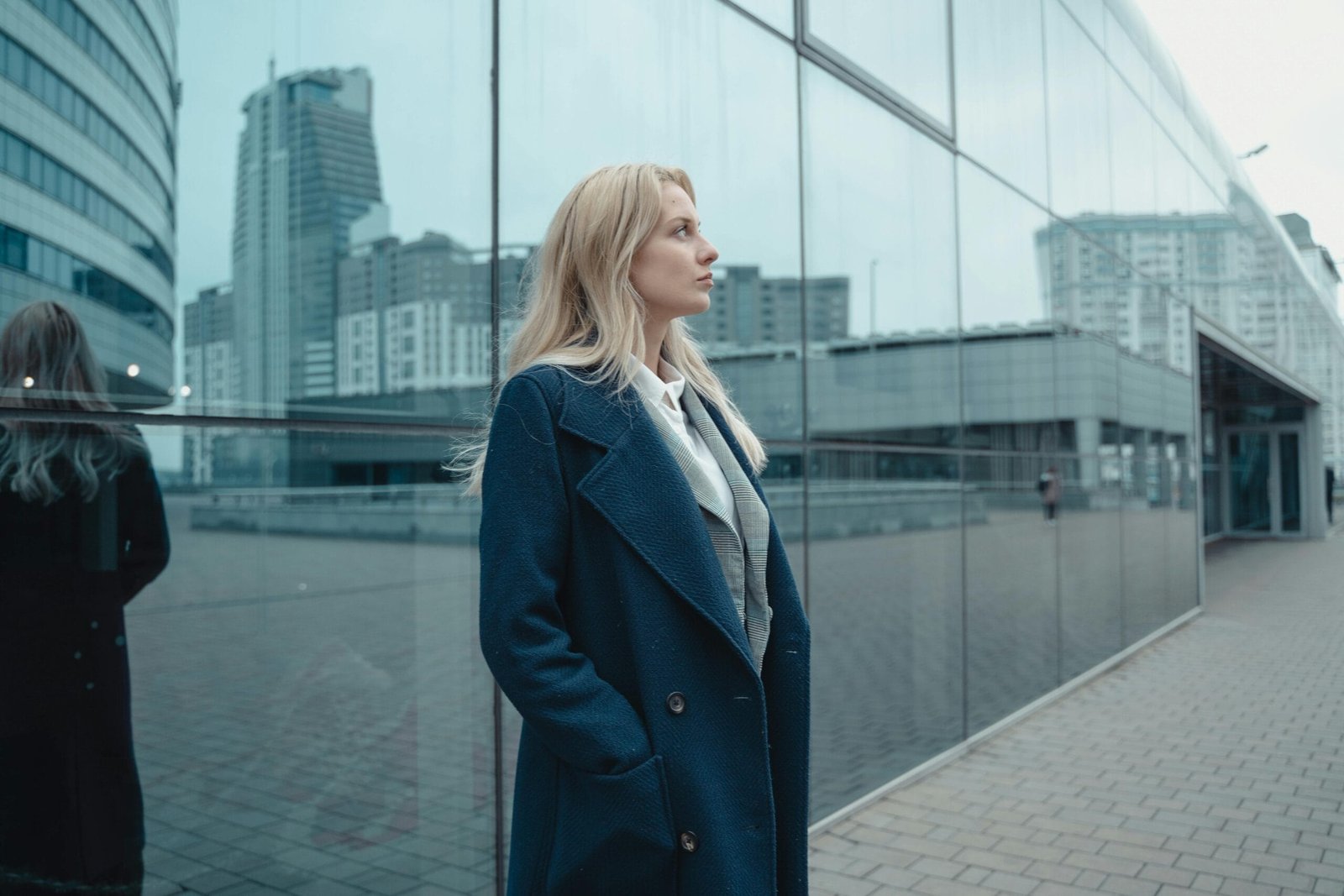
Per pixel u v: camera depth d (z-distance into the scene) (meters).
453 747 2.62
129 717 1.94
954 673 5.41
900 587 4.91
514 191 2.90
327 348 2.34
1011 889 3.61
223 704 2.11
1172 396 10.21
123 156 1.95
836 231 4.54
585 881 1.26
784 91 4.23
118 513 1.93
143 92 1.99
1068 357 7.32
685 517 1.32
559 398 1.35
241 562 2.15
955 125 5.69
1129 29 9.04
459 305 2.69
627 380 1.38
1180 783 4.89
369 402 2.44
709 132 3.79
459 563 2.64
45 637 1.82
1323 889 3.61
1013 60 6.54
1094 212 7.94
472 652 2.68
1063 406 7.23
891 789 4.71
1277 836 4.14
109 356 1.92
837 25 4.64
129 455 1.96
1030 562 6.50
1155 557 9.53
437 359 2.62
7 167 1.76
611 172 1.47
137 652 1.96
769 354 4.07
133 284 1.96
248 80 2.19
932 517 5.25
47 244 1.82
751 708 1.30
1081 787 4.82
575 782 1.28
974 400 5.79
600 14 3.28
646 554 1.29
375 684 2.42
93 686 1.89
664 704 1.27
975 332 5.82
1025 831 4.20
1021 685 6.30
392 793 2.46
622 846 1.23
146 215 1.99
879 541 4.75
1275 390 20.41
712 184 3.80
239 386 2.15
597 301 1.43
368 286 2.45
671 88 3.60
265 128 2.23
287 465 2.25
